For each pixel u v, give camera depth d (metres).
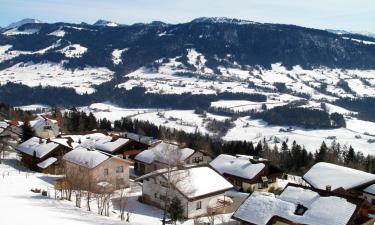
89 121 135.50
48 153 73.19
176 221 48.28
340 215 37.84
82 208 48.41
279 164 99.00
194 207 51.31
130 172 76.31
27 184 60.50
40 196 51.88
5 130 98.69
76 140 89.56
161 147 72.62
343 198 39.84
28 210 39.00
